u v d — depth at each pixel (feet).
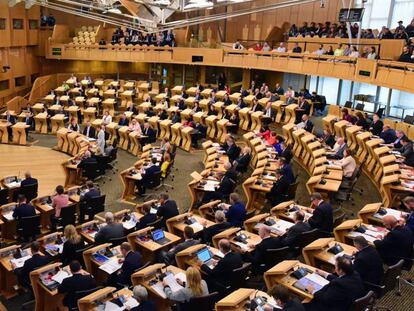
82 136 67.41
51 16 111.86
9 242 39.45
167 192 52.21
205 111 81.30
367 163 51.24
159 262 31.53
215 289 26.63
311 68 74.64
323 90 87.81
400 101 70.59
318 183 40.60
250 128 74.38
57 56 106.73
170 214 36.42
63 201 41.01
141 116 76.54
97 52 103.55
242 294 23.26
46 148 72.84
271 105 73.41
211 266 28.07
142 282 26.45
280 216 35.22
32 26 107.34
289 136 61.98
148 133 68.80
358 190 47.06
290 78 93.81
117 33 105.91
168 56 98.58
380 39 68.28
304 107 71.67
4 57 97.14
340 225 30.42
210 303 23.86
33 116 83.20
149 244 31.91
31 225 37.50
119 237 33.17
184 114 77.10
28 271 29.04
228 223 33.53
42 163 64.69
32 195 46.03
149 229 33.01
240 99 78.23
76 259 31.40
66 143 70.44
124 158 66.90
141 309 22.41
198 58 95.50
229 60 91.66
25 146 73.72
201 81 105.91
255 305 22.20
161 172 50.55
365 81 62.95
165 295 25.17
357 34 73.46
